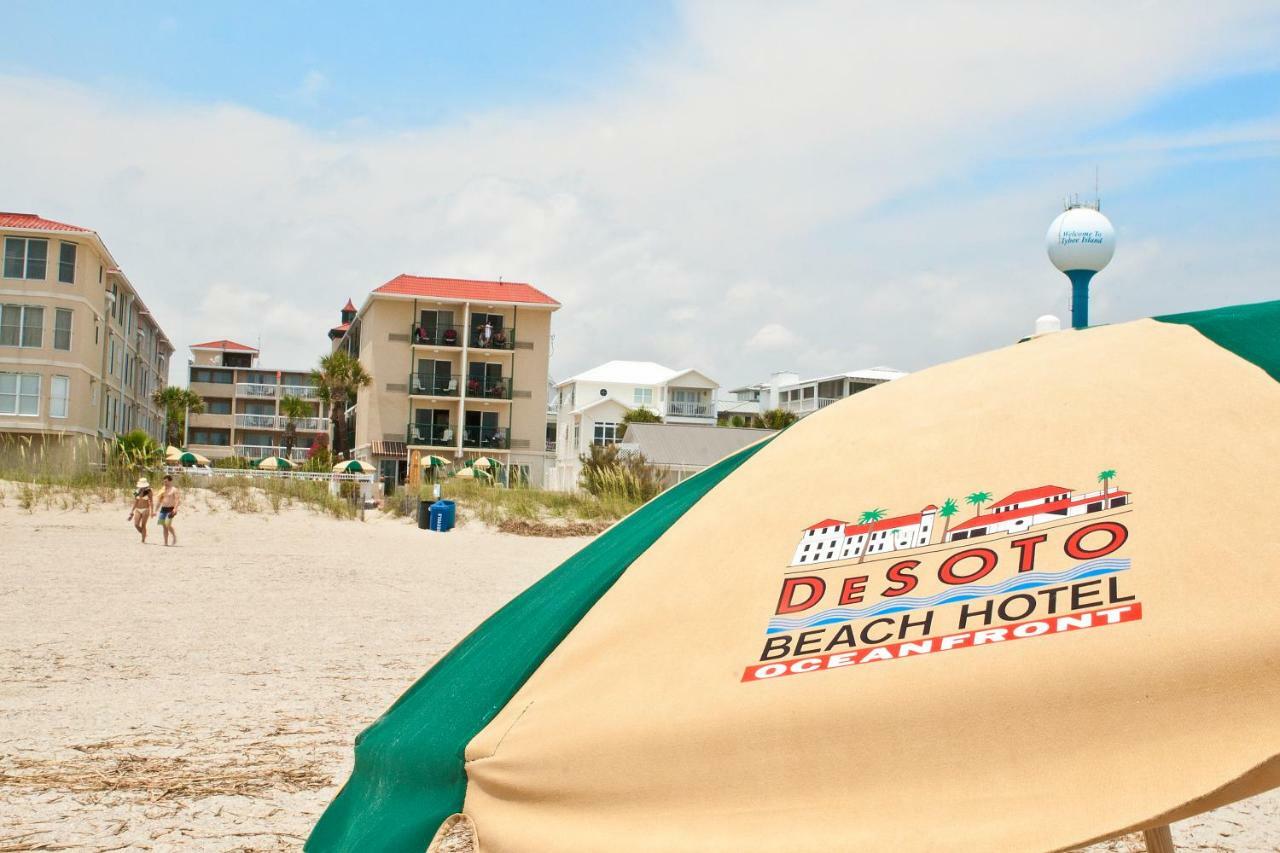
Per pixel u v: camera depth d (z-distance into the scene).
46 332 44.88
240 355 98.75
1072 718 1.67
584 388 84.62
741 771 1.86
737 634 2.07
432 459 41.81
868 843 1.68
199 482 31.98
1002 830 1.61
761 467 2.56
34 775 5.41
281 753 5.98
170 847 4.41
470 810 2.10
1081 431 2.13
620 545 2.65
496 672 2.36
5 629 10.66
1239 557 1.78
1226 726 1.59
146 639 10.33
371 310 57.34
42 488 28.48
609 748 1.99
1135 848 4.53
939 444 2.27
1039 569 1.89
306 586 15.59
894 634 1.90
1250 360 2.22
